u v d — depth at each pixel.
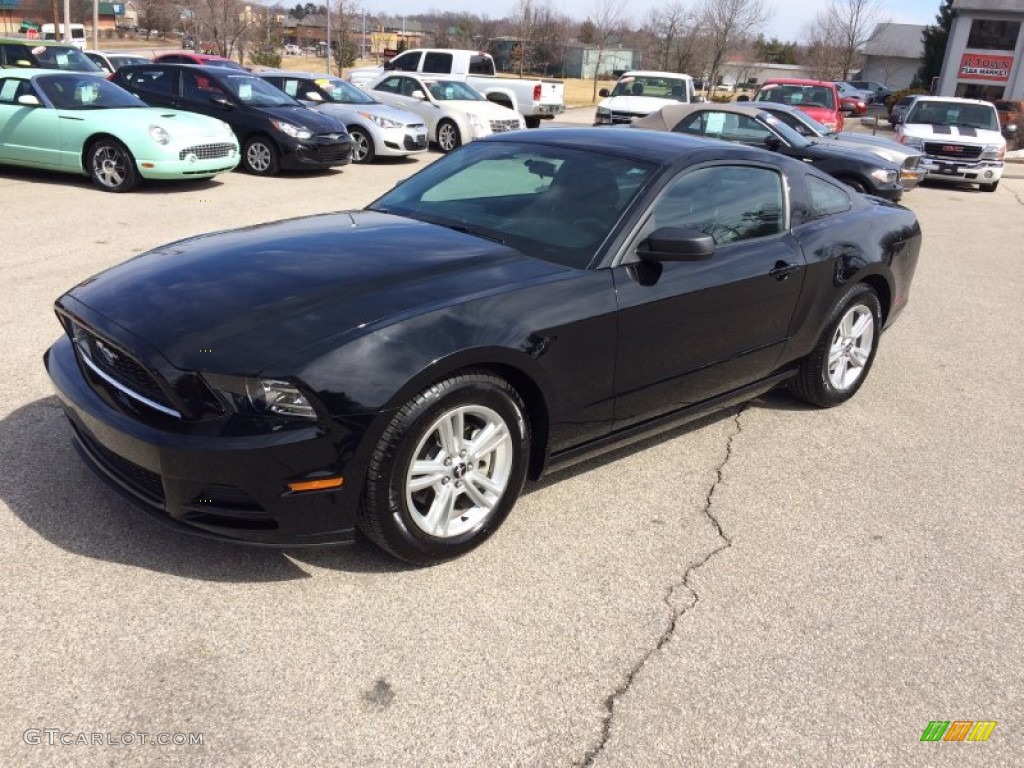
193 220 9.15
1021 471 4.44
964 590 3.33
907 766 2.45
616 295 3.51
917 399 5.43
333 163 13.20
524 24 45.47
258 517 2.82
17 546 3.11
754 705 2.63
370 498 2.91
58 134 10.52
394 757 2.33
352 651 2.72
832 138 13.05
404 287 3.16
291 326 2.89
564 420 3.46
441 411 2.98
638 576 3.26
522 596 3.08
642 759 2.39
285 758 2.30
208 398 2.77
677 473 4.16
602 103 18.88
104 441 3.00
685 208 3.92
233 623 2.81
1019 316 7.74
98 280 3.49
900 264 5.23
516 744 2.41
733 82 60.94
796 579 3.32
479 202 4.11
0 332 5.31
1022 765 2.47
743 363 4.31
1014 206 15.53
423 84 17.09
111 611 2.81
